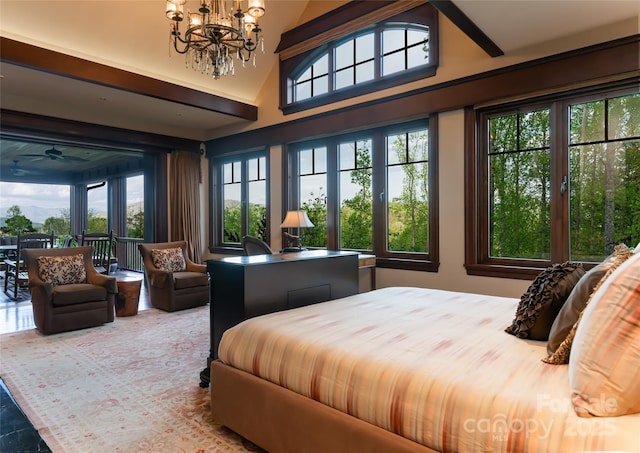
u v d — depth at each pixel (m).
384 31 4.64
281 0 5.16
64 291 3.91
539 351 1.59
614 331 1.11
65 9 4.01
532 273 3.51
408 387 1.37
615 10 2.84
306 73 5.52
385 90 4.50
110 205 9.96
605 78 3.13
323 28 5.10
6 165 9.30
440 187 4.09
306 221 4.65
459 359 1.50
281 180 5.68
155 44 4.74
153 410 2.30
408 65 4.43
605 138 3.28
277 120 5.70
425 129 4.38
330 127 5.03
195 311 4.85
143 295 5.94
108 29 4.37
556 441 1.08
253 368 1.88
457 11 2.83
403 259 4.48
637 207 3.15
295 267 2.70
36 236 5.79
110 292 4.25
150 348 3.43
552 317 1.69
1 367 2.98
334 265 3.02
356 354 1.58
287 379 1.73
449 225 4.03
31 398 2.45
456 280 3.99
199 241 6.82
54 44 4.17
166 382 2.70
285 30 5.55
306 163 5.56
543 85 3.39
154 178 6.57
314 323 2.00
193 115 5.70
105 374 2.84
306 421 1.63
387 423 1.40
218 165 6.91
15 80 4.29
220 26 2.92
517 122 3.72
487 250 3.88
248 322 2.06
